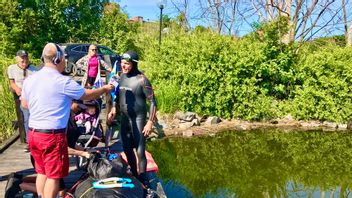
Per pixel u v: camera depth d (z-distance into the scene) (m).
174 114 13.71
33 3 27.45
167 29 23.50
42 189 4.30
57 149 4.08
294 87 15.27
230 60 14.10
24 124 7.18
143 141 5.09
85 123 6.04
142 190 4.73
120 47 33.19
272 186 7.85
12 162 7.13
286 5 17.92
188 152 10.30
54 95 4.00
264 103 14.53
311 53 16.20
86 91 4.23
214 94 14.24
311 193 7.50
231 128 13.43
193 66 14.20
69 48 18.48
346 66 14.81
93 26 31.61
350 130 13.84
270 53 14.80
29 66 6.91
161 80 15.05
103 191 4.36
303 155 10.33
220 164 9.30
